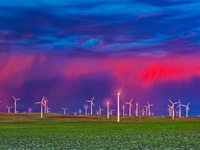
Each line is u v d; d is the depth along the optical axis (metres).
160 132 87.44
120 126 120.94
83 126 122.38
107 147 54.16
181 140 64.31
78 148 53.31
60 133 86.75
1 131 95.62
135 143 59.72
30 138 72.12
